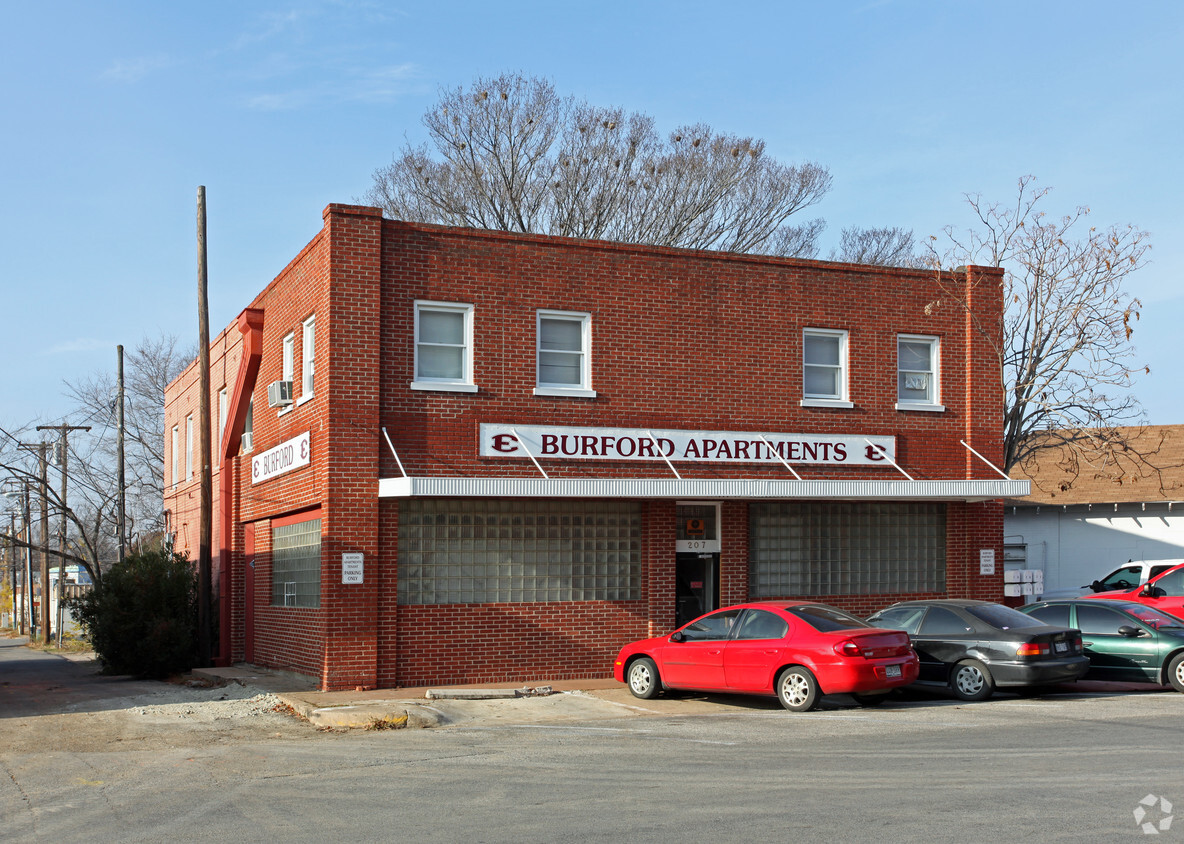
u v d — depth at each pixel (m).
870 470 22.31
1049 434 31.41
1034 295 28.83
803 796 9.41
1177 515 32.56
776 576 21.83
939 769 10.48
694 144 39.75
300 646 20.72
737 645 15.73
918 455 22.75
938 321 23.19
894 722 13.84
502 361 19.94
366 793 10.16
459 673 19.25
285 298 22.05
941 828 8.16
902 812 8.71
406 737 13.82
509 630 19.66
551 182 38.88
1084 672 16.38
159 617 25.50
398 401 19.22
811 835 8.05
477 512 19.70
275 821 9.12
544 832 8.41
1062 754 11.18
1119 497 33.03
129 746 13.67
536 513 20.06
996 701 16.19
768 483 20.09
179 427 34.88
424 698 17.33
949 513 23.12
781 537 21.94
